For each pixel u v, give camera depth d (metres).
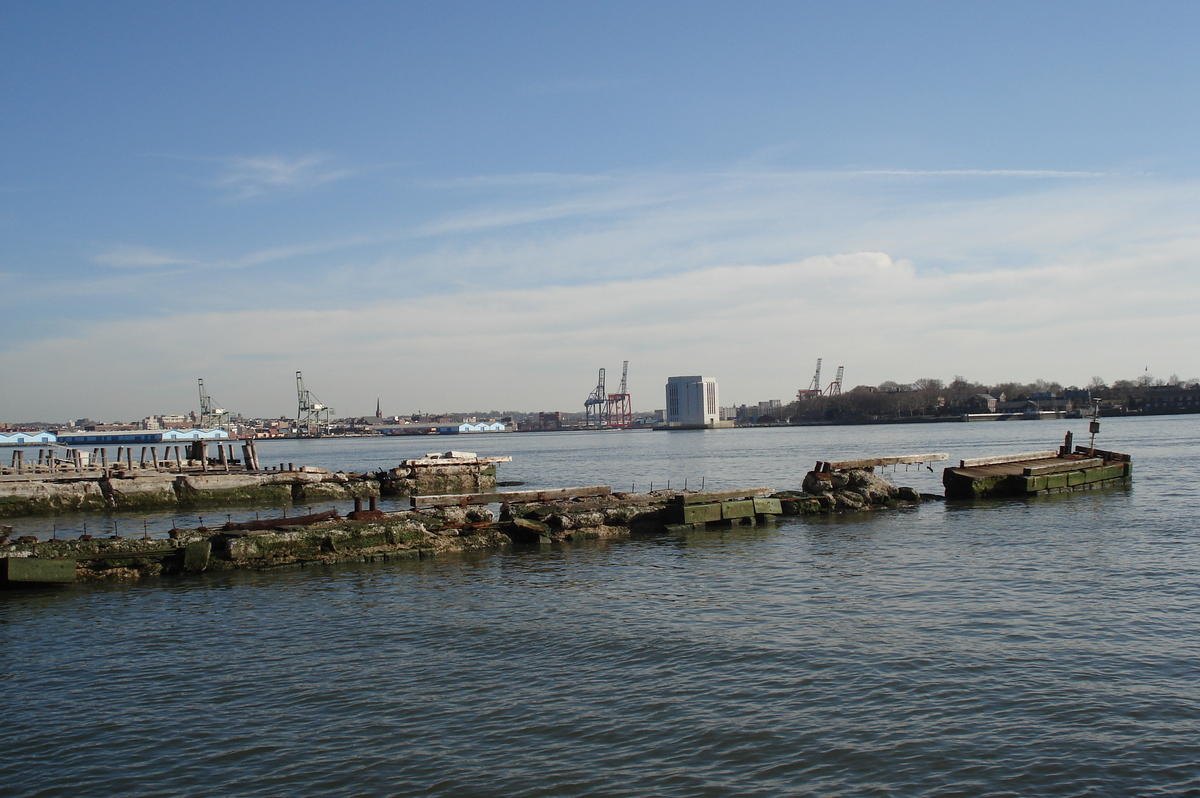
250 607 30.03
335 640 25.73
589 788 16.08
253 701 20.83
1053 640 23.64
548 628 26.42
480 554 40.12
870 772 16.36
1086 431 198.75
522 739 18.25
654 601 29.69
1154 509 50.00
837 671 21.62
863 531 44.38
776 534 44.34
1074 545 38.25
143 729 19.34
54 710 20.58
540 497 46.97
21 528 54.56
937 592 29.69
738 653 23.27
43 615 29.23
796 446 176.75
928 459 58.59
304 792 16.27
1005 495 57.28
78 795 16.39
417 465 78.25
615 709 19.69
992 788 15.63
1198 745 17.00
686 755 17.30
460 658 23.69
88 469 70.56
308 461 174.38
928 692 20.06
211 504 68.94
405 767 17.12
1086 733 17.67
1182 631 24.22
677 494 49.34
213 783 16.73
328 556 37.81
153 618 28.72
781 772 16.48
